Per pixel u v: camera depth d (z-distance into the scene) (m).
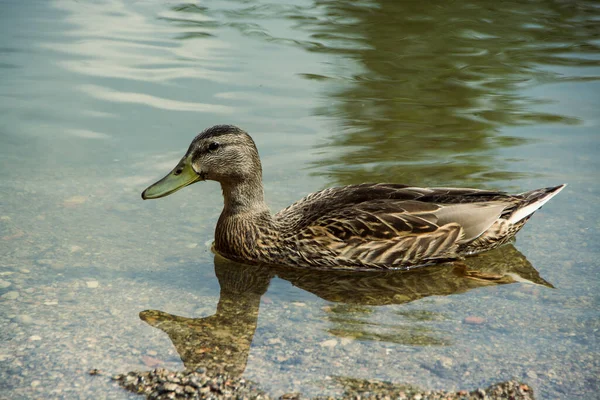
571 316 1.51
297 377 1.42
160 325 1.49
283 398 1.40
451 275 1.60
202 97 1.95
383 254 1.62
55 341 1.46
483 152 1.82
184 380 1.42
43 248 1.61
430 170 1.78
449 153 1.82
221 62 2.08
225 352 1.45
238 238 1.64
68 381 1.41
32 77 2.00
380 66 2.09
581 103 1.96
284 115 1.91
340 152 1.82
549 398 1.40
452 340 1.47
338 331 1.49
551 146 1.84
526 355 1.45
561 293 1.55
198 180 1.65
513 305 1.53
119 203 1.71
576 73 2.07
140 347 1.46
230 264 1.64
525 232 1.67
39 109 1.90
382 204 1.64
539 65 2.11
